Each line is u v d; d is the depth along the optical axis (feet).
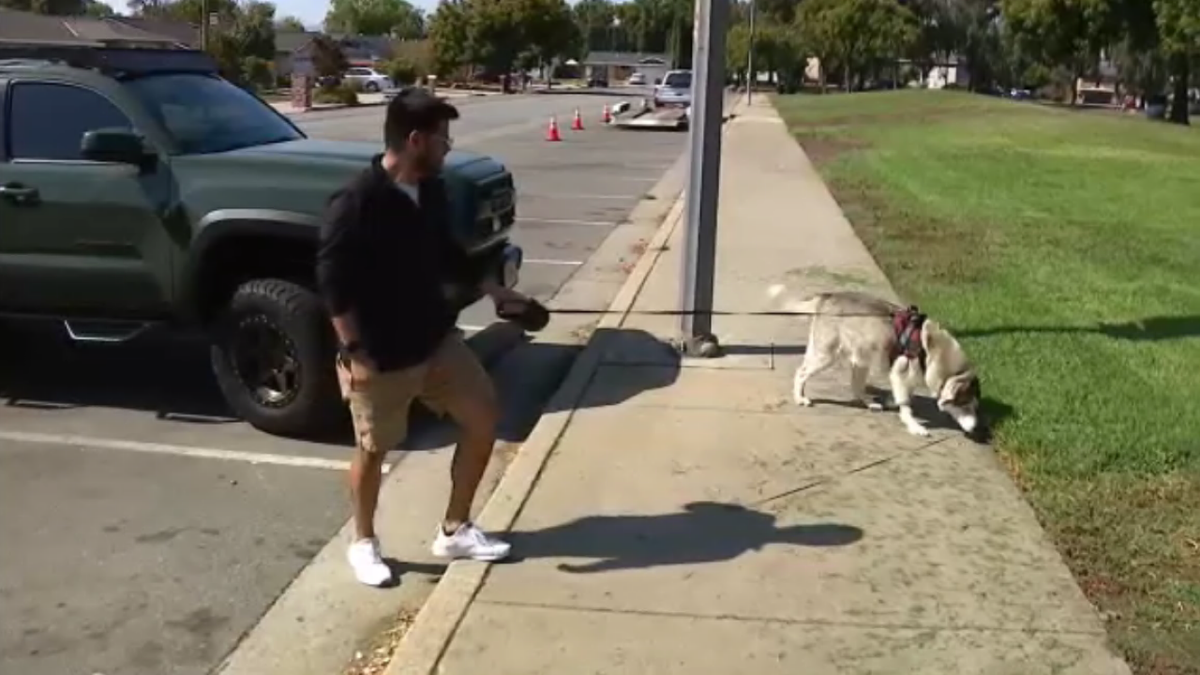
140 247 22.58
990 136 99.55
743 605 15.01
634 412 22.84
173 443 22.22
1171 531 17.40
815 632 14.33
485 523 17.48
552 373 27.45
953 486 19.19
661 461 20.17
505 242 25.64
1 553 17.29
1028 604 15.10
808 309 23.34
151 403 24.64
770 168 72.95
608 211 57.21
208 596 16.08
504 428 23.45
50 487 19.89
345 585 16.43
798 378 23.47
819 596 15.26
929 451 20.86
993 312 31.40
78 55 23.75
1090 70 331.98
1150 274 37.78
